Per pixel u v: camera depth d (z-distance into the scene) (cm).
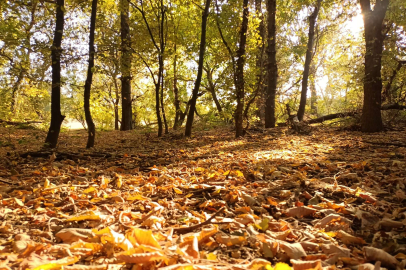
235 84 1065
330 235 227
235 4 1005
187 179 423
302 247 200
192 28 1386
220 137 1122
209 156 646
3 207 287
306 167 464
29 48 796
